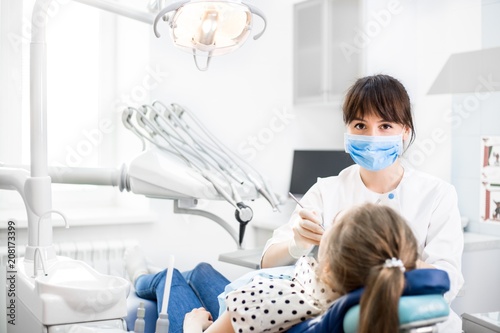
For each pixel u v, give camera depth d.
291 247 1.43
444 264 1.36
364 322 0.85
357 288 0.95
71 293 1.28
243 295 1.14
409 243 0.96
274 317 1.09
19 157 2.12
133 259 2.29
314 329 0.96
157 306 1.87
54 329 1.29
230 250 2.88
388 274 0.87
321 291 1.08
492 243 2.42
